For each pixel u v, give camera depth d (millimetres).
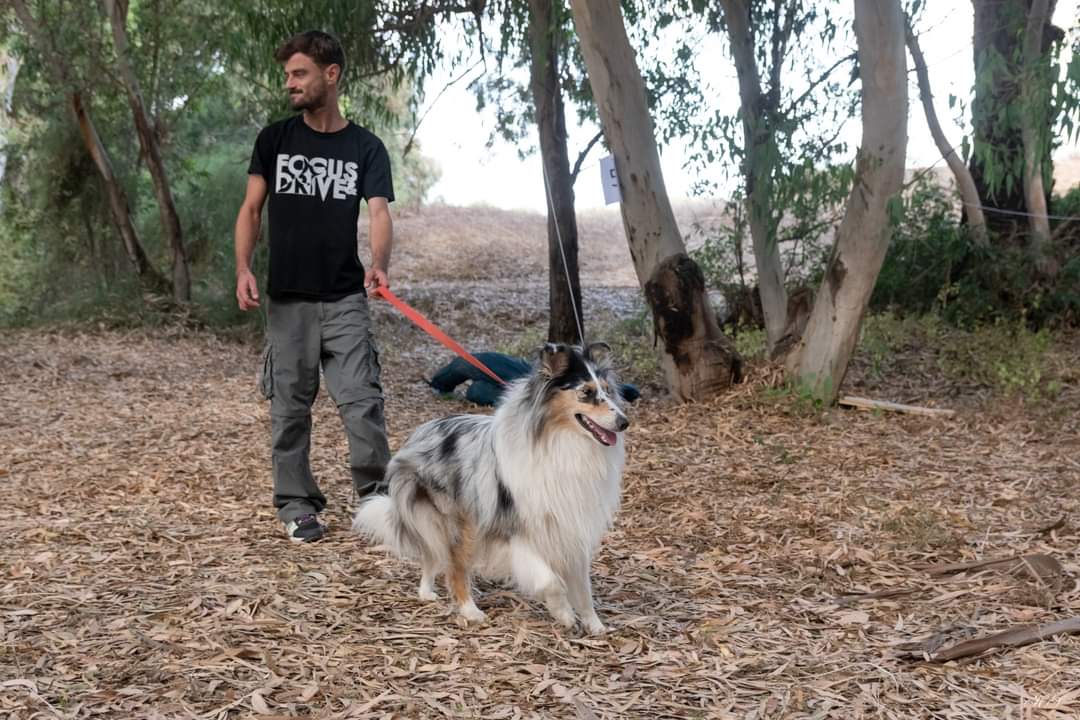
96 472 6684
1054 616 4055
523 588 3906
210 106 16609
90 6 14695
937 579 4625
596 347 3949
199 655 3531
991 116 9070
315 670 3443
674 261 9258
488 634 3887
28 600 4074
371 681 3371
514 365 9953
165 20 14727
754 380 9281
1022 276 12578
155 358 12898
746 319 13219
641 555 5035
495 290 18797
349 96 13031
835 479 6629
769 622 4043
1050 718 3137
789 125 9219
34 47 14883
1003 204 13461
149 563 4664
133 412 9117
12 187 16953
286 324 5035
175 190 17031
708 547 5195
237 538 5145
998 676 3465
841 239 8750
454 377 10164
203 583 4359
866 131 8336
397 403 10086
